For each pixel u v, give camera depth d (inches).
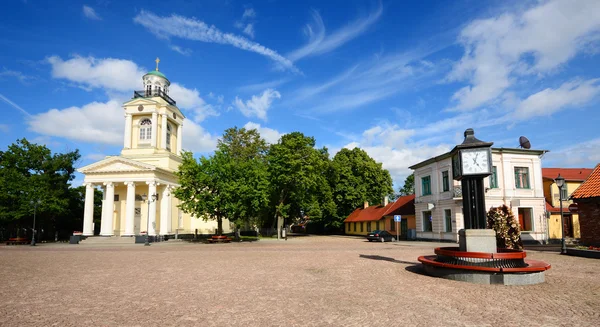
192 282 445.7
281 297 357.4
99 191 2249.0
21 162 1820.9
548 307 317.1
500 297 357.1
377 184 2406.5
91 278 480.1
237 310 306.8
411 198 1865.2
